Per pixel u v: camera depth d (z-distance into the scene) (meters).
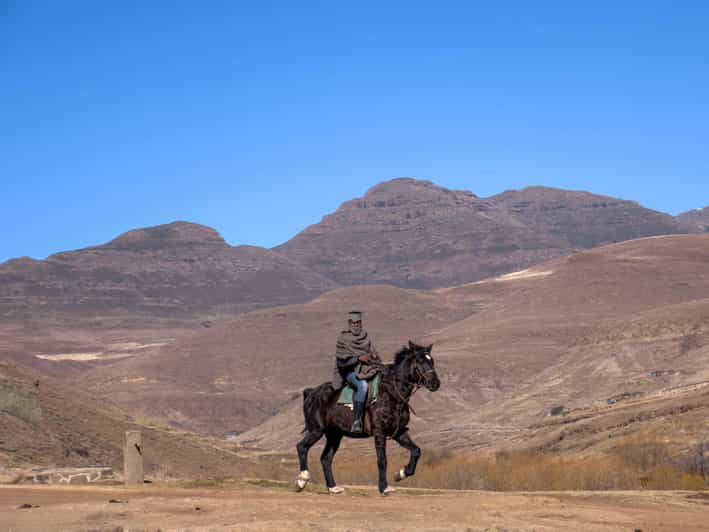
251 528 11.12
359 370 15.57
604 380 103.38
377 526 11.56
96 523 11.84
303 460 16.77
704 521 13.60
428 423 109.44
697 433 45.34
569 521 13.21
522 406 99.06
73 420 41.78
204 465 43.69
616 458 42.62
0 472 22.09
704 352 99.62
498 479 32.28
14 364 50.66
